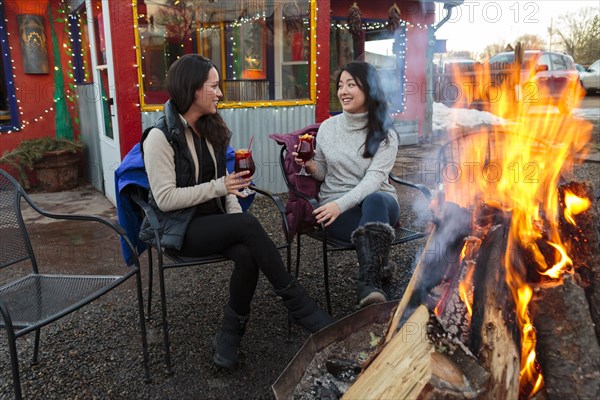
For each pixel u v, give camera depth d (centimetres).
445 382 149
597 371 158
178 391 224
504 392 157
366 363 184
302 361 196
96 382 231
